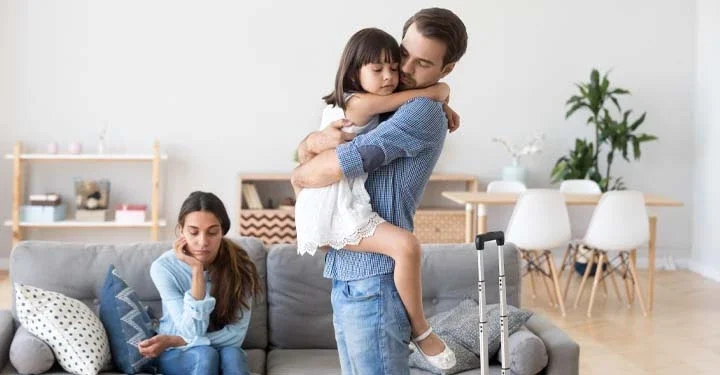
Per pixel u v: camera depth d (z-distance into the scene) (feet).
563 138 25.50
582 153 23.68
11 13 23.91
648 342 17.35
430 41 6.69
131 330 10.44
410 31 6.80
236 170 24.84
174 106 24.58
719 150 24.21
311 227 6.83
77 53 24.18
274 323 11.60
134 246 11.52
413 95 6.84
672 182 25.94
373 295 6.79
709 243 24.85
